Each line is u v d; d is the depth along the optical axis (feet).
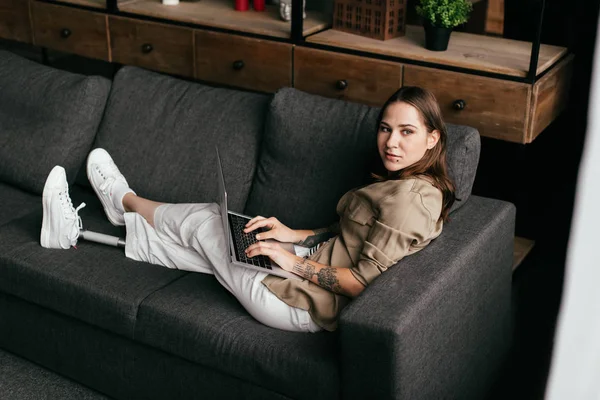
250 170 7.93
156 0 11.66
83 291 6.80
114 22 11.23
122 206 7.75
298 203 7.39
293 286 6.12
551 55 8.52
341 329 5.31
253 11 11.03
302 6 9.48
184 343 6.29
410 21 10.27
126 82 8.81
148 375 6.78
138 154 8.40
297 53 9.71
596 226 2.84
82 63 12.20
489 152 9.74
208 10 11.05
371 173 6.63
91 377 7.27
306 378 5.69
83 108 8.73
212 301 6.56
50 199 7.20
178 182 8.11
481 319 6.70
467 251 6.14
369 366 5.31
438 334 5.76
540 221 9.23
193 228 7.04
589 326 2.92
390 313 5.24
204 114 8.23
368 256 5.94
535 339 7.44
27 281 7.16
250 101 8.17
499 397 7.16
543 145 9.07
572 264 2.92
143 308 6.49
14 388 7.41
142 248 7.30
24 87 9.12
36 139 8.86
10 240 7.55
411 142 6.06
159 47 10.96
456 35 9.66
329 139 7.28
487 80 8.36
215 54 10.47
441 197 6.16
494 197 9.84
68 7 11.59
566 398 3.00
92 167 8.09
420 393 5.64
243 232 6.86
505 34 9.53
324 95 9.75
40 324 7.41
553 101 8.58
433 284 5.61
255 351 5.90
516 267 8.76
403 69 8.93
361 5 9.52
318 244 6.88
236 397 6.21
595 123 2.73
